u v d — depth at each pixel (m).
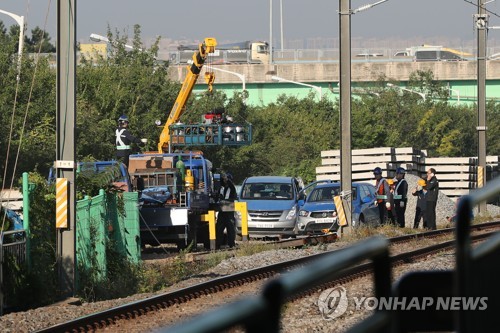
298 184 90.81
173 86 131.50
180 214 68.12
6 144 93.25
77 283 43.94
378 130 158.25
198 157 74.12
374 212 79.06
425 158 124.50
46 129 100.19
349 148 71.88
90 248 47.19
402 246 61.78
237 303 7.50
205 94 141.62
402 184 81.56
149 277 49.28
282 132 155.50
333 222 79.25
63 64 43.41
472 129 182.50
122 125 68.62
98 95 119.25
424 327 10.62
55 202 45.88
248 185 87.12
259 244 65.06
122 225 53.56
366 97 181.50
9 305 39.91
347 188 71.69
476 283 10.42
